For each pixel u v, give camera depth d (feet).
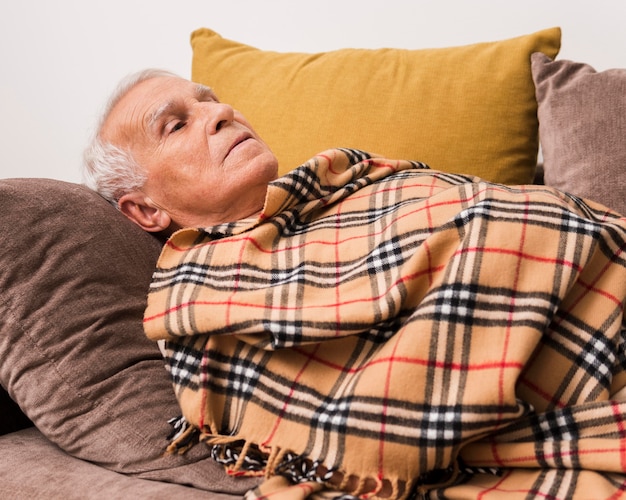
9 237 2.88
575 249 2.52
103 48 6.15
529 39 4.00
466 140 3.95
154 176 3.70
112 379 2.88
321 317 2.60
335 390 2.63
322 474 2.50
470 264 2.50
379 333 2.70
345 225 3.14
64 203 3.13
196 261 3.03
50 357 2.84
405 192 3.20
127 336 3.02
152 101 3.74
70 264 2.98
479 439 2.47
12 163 6.68
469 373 2.37
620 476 2.21
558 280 2.47
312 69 4.38
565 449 2.27
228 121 3.70
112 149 3.80
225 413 2.80
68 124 6.41
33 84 6.46
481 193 2.77
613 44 4.65
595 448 2.23
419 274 2.62
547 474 2.28
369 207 3.20
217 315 2.74
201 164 3.62
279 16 5.49
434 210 2.85
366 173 3.55
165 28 5.89
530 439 2.38
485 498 2.19
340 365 2.70
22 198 2.98
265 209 3.04
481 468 2.46
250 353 2.81
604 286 2.59
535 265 2.52
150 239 3.53
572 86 3.72
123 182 3.78
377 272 2.76
